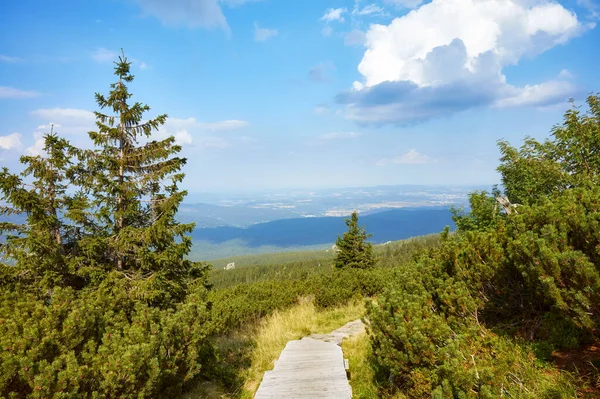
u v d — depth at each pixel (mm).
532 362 4312
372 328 5207
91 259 9398
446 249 6648
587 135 10758
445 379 3682
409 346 4387
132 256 9961
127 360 4496
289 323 11891
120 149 10602
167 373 5238
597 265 3947
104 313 5711
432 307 5652
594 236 4074
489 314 5887
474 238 6215
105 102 10547
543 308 5289
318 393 5711
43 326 4539
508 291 5496
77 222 9500
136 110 10656
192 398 6375
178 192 10242
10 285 7957
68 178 9711
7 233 8625
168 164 10664
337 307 14000
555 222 4676
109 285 8742
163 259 9422
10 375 3910
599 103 11312
